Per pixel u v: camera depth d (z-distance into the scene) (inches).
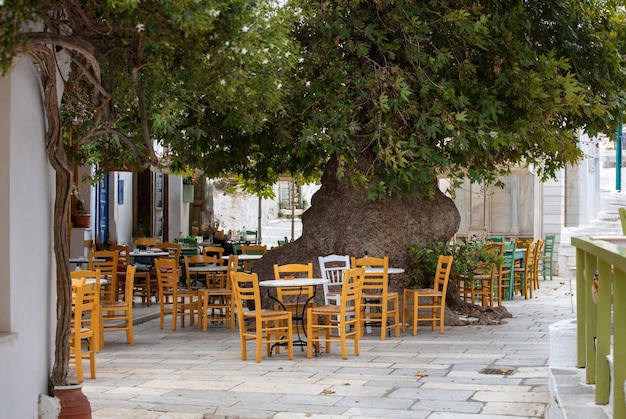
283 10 298.0
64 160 270.2
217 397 322.0
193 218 1112.2
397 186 505.4
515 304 658.2
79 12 245.4
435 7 499.8
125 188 903.1
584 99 512.7
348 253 537.0
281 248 558.6
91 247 776.9
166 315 610.2
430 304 534.6
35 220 266.5
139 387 343.6
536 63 500.4
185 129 521.3
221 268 560.7
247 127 326.0
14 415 250.4
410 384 340.2
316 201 557.3
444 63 482.6
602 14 565.3
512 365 377.7
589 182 984.3
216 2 228.7
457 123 484.4
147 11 226.7
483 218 993.5
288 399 316.8
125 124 486.0
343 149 478.0
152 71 272.8
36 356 265.3
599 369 214.1
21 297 257.0
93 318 367.2
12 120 251.6
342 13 496.4
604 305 214.1
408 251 544.1
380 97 474.3
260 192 682.2
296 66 486.3
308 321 411.8
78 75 309.1
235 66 262.2
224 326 543.5
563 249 933.2
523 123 494.0
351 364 390.3
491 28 497.7
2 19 202.8
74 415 267.0
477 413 288.7
